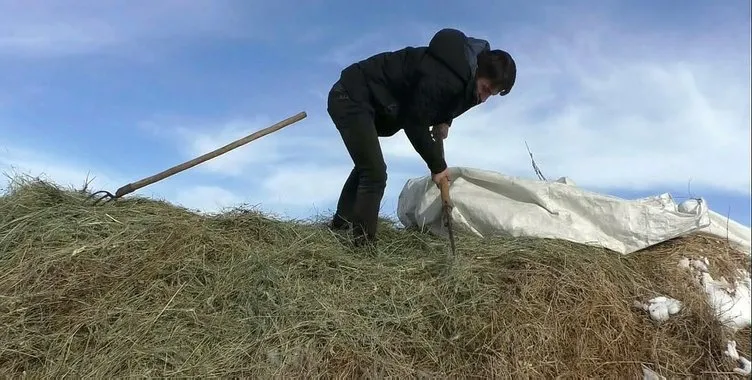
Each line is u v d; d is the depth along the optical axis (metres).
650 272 3.77
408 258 3.97
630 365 3.21
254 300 3.36
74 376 2.96
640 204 3.99
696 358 3.29
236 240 3.89
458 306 3.37
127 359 3.03
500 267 3.68
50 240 3.72
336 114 4.08
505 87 3.80
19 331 3.18
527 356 3.12
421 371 3.06
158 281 3.45
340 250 3.97
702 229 4.05
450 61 3.62
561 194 4.12
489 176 4.32
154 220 4.00
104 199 4.42
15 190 4.25
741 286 3.79
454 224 4.26
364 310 3.37
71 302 3.32
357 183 4.36
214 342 3.16
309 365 3.03
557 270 3.58
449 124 4.33
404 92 3.96
